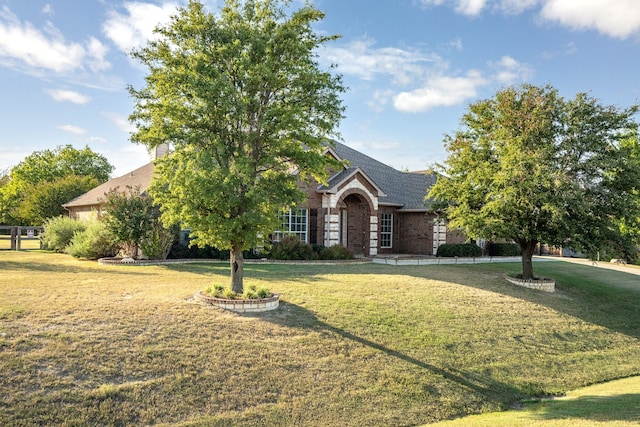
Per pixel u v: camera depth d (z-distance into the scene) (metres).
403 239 33.06
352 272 20.53
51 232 28.12
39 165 67.69
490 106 21.86
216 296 13.35
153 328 10.84
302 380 10.01
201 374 9.45
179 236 24.31
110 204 22.23
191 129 12.98
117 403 8.20
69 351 9.23
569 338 15.21
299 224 26.55
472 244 30.42
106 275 17.44
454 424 9.17
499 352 13.18
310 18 13.53
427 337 13.09
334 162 14.42
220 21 13.23
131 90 13.11
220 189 12.03
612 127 19.92
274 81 13.13
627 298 21.61
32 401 7.76
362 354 11.49
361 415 9.30
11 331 9.66
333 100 13.66
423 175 37.12
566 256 42.53
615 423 8.41
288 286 16.41
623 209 18.86
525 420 9.23
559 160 19.97
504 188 19.08
